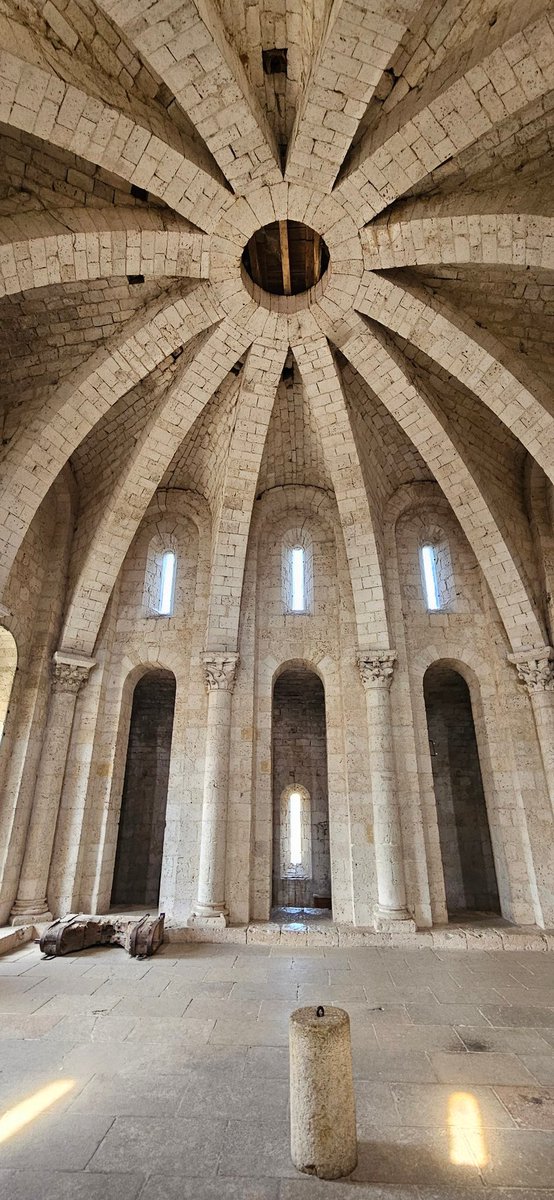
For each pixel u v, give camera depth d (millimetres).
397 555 15734
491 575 14250
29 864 12648
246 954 11008
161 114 9078
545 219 9195
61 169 9430
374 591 14453
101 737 14430
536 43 7383
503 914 13516
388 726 13586
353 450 13789
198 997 8516
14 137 8852
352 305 11508
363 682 14234
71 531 15516
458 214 9500
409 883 12852
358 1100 5660
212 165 9641
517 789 13453
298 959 10703
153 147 8570
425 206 9891
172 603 15898
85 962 10344
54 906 12766
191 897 12969
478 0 7613
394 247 10281
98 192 9906
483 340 11438
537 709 13648
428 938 11781
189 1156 4742
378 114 9195
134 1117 5297
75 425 12188
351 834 13250
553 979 9586
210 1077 6055
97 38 7984
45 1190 4309
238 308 11648
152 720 20406
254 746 14219
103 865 13414
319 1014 5156
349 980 9461
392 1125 5230
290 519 16672
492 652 14789
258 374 12820
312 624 15375
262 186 9430
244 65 9031
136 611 15688
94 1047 6754
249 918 12781
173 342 11977
